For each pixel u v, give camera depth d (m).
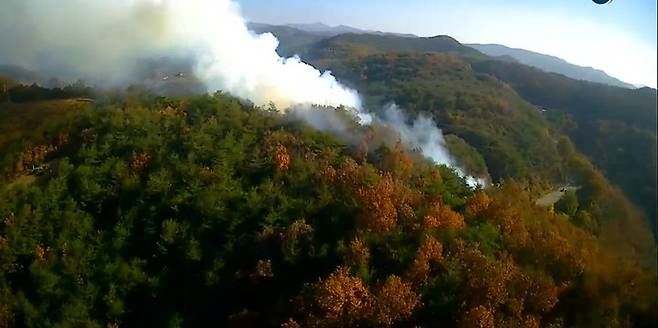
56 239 66.50
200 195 68.81
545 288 51.50
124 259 65.06
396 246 55.38
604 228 72.38
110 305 59.62
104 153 80.88
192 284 61.09
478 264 51.56
